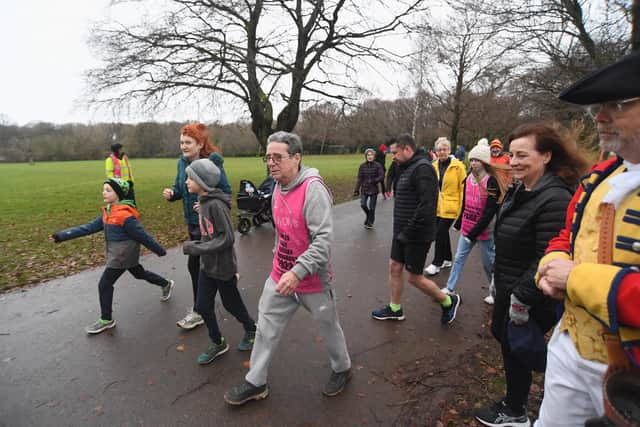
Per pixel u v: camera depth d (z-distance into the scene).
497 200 3.30
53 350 3.15
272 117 14.10
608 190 1.21
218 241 2.63
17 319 3.74
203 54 11.77
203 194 2.73
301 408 2.42
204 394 2.57
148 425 2.29
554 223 1.78
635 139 1.07
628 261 1.09
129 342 3.27
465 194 3.98
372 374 2.77
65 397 2.56
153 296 4.29
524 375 2.08
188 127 3.38
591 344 1.25
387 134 22.61
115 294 4.35
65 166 43.91
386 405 2.45
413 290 4.43
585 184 1.37
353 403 2.46
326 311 2.33
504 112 19.34
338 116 15.07
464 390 2.58
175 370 2.85
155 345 3.22
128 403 2.49
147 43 11.52
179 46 11.55
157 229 8.00
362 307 3.97
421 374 2.77
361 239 7.09
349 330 3.45
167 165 40.31
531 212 1.89
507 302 2.06
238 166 33.81
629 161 1.15
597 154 1.99
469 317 3.71
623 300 1.02
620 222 1.12
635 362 1.06
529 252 1.95
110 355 3.07
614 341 1.13
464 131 22.97
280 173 2.16
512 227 1.99
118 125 14.77
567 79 11.27
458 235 7.59
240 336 3.37
